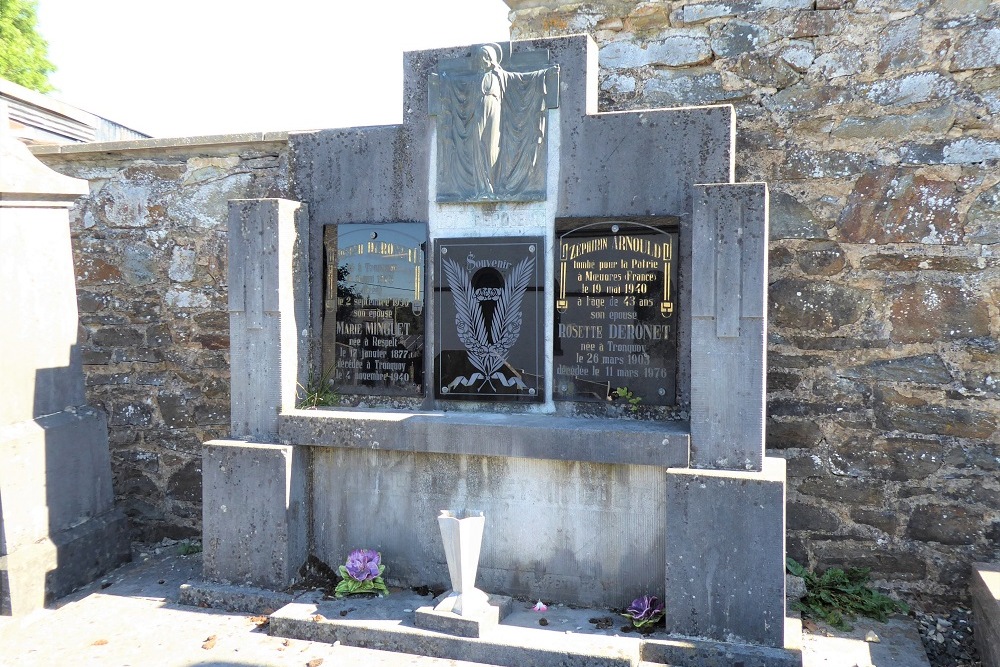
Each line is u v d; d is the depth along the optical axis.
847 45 4.38
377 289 4.39
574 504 3.86
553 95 4.05
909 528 4.19
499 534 3.99
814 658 3.57
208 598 4.14
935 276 4.15
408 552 4.17
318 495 4.31
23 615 4.09
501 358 4.20
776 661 3.32
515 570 3.97
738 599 3.45
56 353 4.58
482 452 3.87
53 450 4.42
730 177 3.82
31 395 4.39
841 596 4.12
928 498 4.15
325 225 4.47
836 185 4.35
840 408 4.31
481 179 4.16
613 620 3.70
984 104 4.10
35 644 3.71
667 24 4.87
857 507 4.27
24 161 4.38
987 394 4.05
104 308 5.44
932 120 4.19
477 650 3.46
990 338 4.05
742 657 3.36
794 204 4.42
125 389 5.42
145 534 5.40
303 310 4.45
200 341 5.27
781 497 3.37
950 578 4.11
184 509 5.33
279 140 4.97
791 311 4.39
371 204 4.40
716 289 3.53
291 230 4.34
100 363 5.46
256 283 4.26
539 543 3.93
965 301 4.10
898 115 4.25
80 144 5.33
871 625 3.94
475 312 4.23
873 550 4.25
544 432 3.76
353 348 4.44
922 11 4.23
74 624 3.95
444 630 3.56
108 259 5.42
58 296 4.61
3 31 12.39
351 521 4.26
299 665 3.43
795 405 4.38
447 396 4.30
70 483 4.54
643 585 3.78
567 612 3.79
